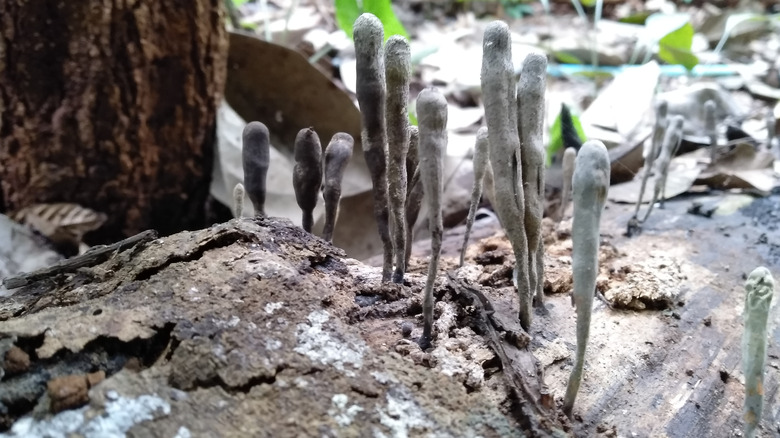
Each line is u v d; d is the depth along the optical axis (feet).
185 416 0.30
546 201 0.71
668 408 0.39
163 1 0.59
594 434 0.36
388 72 0.35
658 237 0.59
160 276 0.38
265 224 0.43
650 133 0.76
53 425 0.30
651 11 1.41
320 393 0.32
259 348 0.33
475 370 0.35
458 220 0.72
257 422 0.30
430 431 0.31
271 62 0.71
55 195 0.66
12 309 0.37
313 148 0.42
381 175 0.39
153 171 0.68
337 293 0.39
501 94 0.34
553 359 0.40
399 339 0.37
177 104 0.65
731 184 0.69
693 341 0.44
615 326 0.45
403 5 1.49
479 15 1.49
